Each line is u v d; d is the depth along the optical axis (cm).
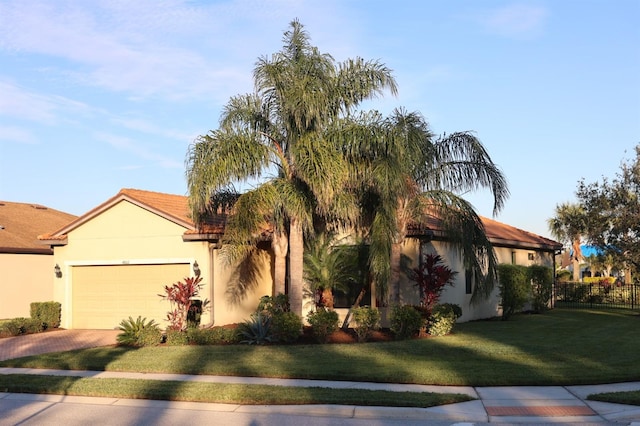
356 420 919
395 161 1645
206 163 1662
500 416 927
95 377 1246
